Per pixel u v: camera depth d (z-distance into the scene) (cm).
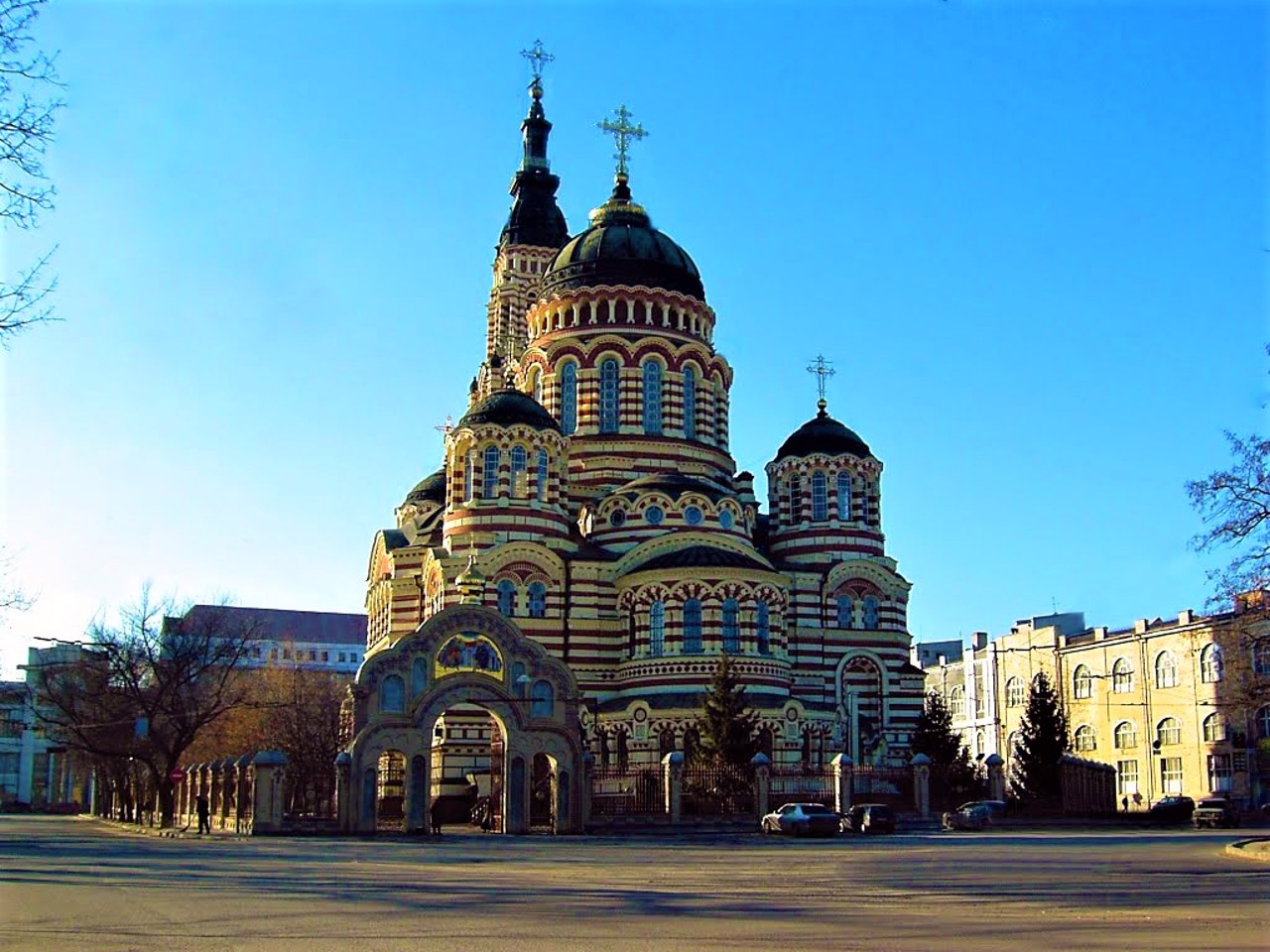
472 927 2939
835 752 10056
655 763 9412
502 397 10700
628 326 11531
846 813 8606
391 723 7938
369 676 7962
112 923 3072
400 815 9806
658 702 9556
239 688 13375
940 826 8688
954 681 17225
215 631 11800
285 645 19625
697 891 3906
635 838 7500
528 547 10181
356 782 7881
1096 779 10725
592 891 3909
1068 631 16350
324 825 8250
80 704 12519
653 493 10625
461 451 10631
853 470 11356
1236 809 10469
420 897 3684
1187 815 9725
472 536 10350
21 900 3678
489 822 8412
